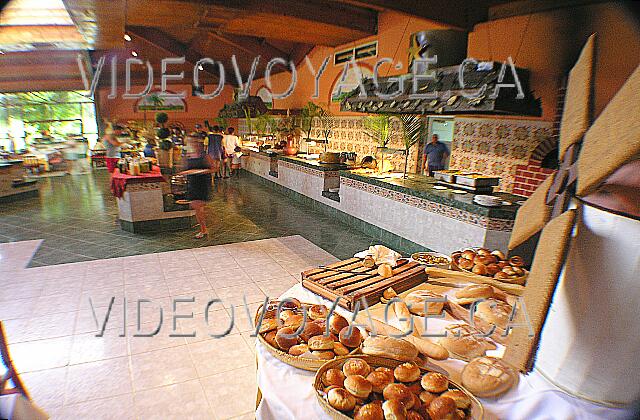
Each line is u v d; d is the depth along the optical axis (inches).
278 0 245.9
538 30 165.0
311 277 74.7
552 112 175.3
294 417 46.6
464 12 204.7
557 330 43.7
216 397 99.7
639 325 37.2
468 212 173.8
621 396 39.6
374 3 193.3
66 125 358.9
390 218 227.3
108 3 91.8
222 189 402.3
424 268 78.7
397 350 52.8
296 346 55.2
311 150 390.9
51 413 93.1
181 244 224.1
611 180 36.5
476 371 48.9
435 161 257.3
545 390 44.1
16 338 123.3
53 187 390.0
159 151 285.1
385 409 43.0
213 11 230.7
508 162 206.4
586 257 39.4
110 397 99.0
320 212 311.0
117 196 247.3
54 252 207.5
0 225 260.5
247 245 223.5
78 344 120.6
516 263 79.1
